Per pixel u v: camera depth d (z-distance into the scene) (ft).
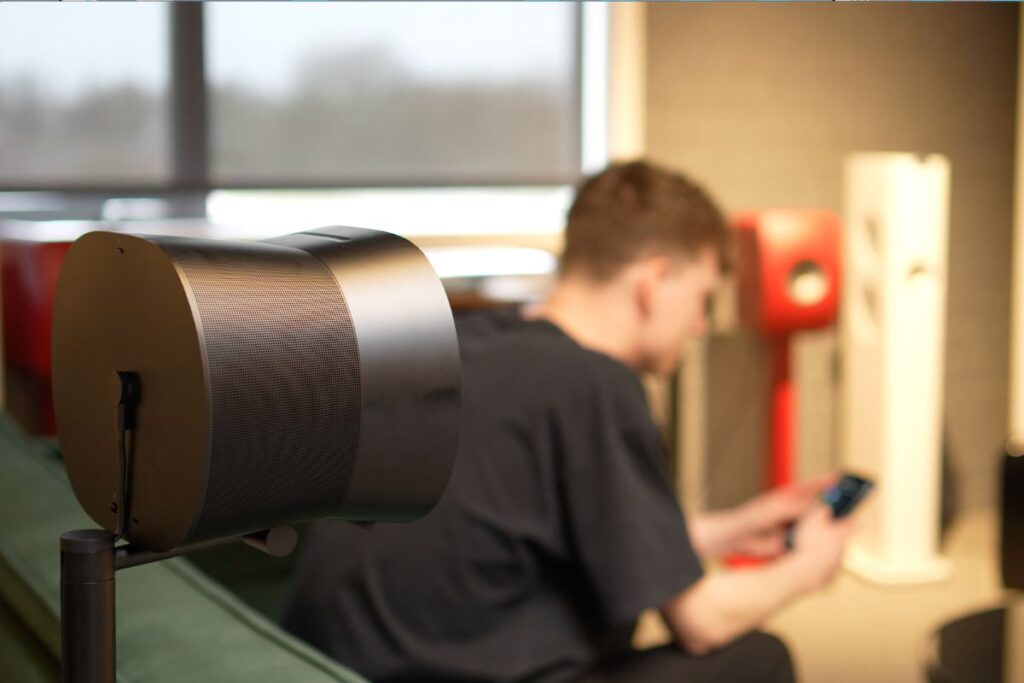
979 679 4.91
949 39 12.70
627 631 4.29
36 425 8.66
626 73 11.60
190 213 11.50
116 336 1.78
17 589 3.24
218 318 1.66
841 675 8.84
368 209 12.11
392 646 3.86
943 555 11.85
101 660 1.75
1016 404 13.05
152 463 1.73
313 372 1.76
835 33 12.22
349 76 11.78
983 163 13.01
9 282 9.07
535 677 3.95
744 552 5.66
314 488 1.81
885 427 10.82
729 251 5.05
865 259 10.91
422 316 1.91
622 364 4.17
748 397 12.28
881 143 12.52
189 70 11.19
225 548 5.65
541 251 12.00
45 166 10.83
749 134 12.04
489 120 12.30
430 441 1.92
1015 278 13.20
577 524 3.94
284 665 2.51
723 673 4.09
